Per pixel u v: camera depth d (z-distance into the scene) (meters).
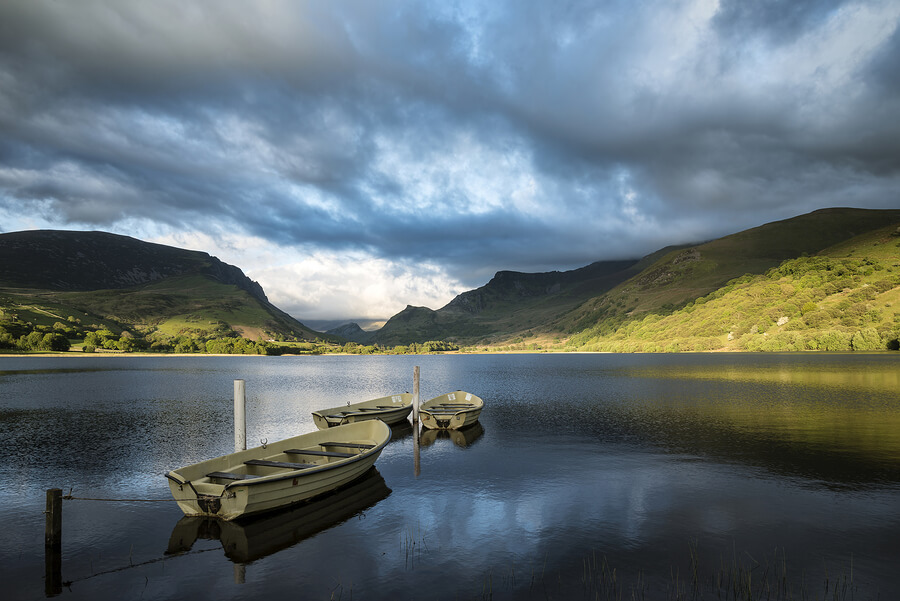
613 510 16.14
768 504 16.55
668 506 16.44
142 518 15.77
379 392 61.78
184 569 12.30
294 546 13.58
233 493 14.39
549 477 20.23
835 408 39.25
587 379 78.56
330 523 15.22
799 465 21.64
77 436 30.47
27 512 16.50
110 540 14.07
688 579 11.45
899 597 10.61
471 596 10.85
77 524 15.30
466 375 98.38
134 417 38.75
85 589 11.37
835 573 11.69
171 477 14.63
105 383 73.44
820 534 13.97
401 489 18.75
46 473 21.48
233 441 28.98
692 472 20.70
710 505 16.50
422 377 93.19
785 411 37.91
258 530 14.67
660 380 71.75
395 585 11.40
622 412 39.47
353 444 20.53
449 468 21.94
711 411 38.78
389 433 21.42
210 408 44.47
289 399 52.88
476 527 14.83
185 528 14.91
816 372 78.06
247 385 74.38
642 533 14.19
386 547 13.48
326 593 11.09
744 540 13.62
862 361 104.94
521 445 26.94
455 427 30.02
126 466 22.77
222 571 12.20
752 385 59.66
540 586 11.23
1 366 122.56
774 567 11.99
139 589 11.36
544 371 108.75
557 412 40.16
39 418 38.22
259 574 12.04
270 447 18.61
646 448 25.62
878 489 18.09
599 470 21.27
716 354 171.25
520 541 13.75
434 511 16.27
